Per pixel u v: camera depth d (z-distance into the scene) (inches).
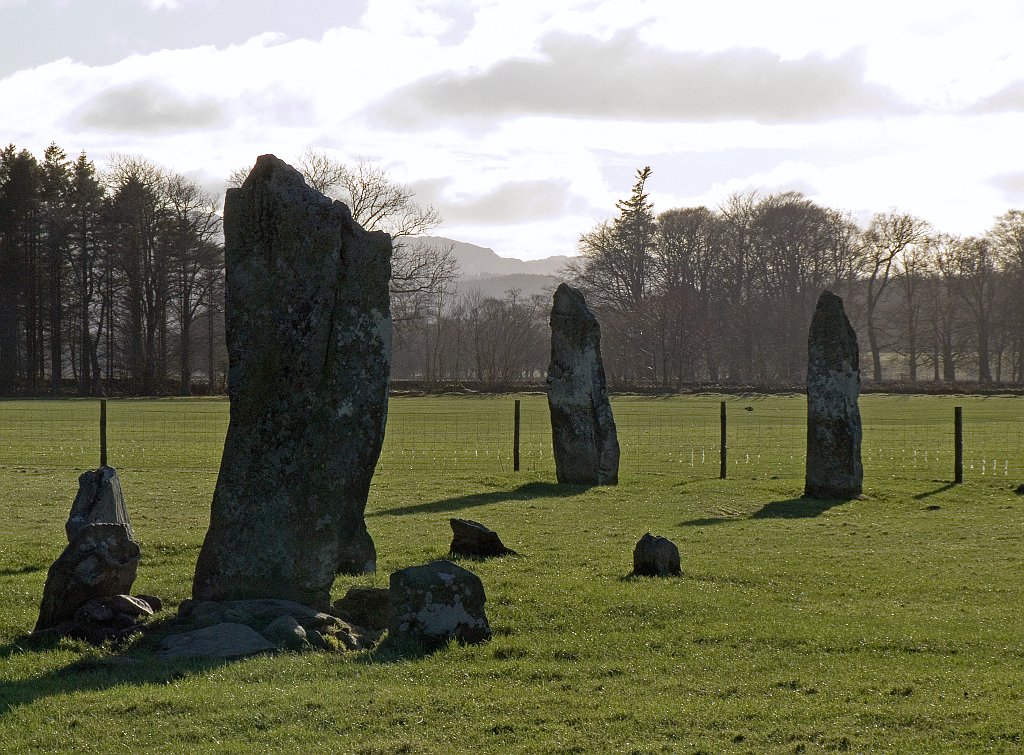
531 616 472.4
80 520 461.1
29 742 312.5
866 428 1916.8
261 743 313.6
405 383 3476.9
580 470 1035.9
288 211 454.3
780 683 381.1
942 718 342.3
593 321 1047.6
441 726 330.6
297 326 454.3
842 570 606.5
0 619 457.4
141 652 405.7
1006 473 1167.0
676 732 328.5
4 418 2180.1
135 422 2039.9
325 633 425.1
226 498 455.5
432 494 951.0
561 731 327.9
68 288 3914.9
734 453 1423.5
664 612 483.8
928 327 4857.3
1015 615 494.9
